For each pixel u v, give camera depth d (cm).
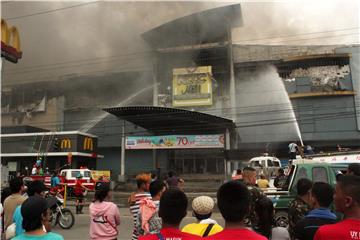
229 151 3388
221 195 249
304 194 440
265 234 386
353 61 4109
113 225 538
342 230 256
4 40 745
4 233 569
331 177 1123
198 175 3934
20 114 5400
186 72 4475
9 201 575
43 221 299
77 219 1638
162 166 4156
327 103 4062
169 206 271
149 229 463
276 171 2292
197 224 328
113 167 4747
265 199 395
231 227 245
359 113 3969
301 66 4238
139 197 537
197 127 3753
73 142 4072
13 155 4241
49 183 2667
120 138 4766
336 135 3975
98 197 542
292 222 436
